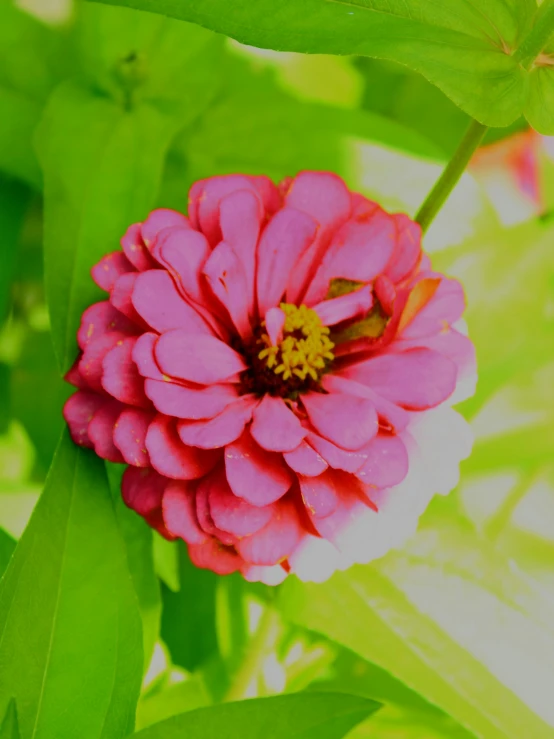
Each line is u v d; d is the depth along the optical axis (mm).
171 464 281
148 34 359
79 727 286
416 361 292
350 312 301
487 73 292
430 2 292
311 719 285
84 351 293
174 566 353
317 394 300
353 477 290
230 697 348
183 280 288
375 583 326
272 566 296
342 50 282
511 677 318
